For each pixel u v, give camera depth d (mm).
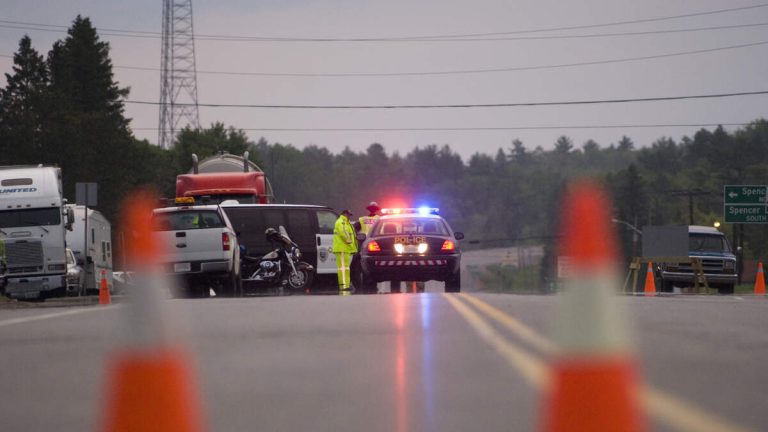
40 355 29000
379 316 39469
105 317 41688
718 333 33375
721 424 18141
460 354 27781
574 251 15078
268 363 26578
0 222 115812
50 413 19922
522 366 25406
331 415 19516
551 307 43344
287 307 45281
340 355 28016
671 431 17484
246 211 89312
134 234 17234
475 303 46719
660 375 24250
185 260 79875
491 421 18672
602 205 15211
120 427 15766
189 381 23734
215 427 18453
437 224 80375
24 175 117375
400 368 25422
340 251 83312
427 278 78562
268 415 19578
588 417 14422
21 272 115812
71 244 140125
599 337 14672
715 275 131875
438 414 19438
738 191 166250
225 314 41281
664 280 133750
